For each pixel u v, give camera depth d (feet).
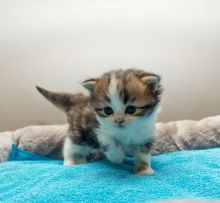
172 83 1.27
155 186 0.74
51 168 0.89
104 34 1.24
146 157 0.87
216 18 1.24
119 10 1.23
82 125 0.94
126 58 1.25
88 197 0.70
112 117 0.80
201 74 1.27
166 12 1.23
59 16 1.23
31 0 1.22
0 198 0.73
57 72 1.26
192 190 0.72
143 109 0.79
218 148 1.03
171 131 1.10
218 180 0.76
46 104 1.27
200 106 1.29
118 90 0.77
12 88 1.26
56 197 0.71
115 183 0.77
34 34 1.24
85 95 1.06
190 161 0.89
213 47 1.26
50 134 1.09
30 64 1.25
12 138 1.10
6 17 1.23
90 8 1.22
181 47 1.25
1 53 1.24
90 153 1.01
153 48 1.25
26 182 0.81
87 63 1.25
